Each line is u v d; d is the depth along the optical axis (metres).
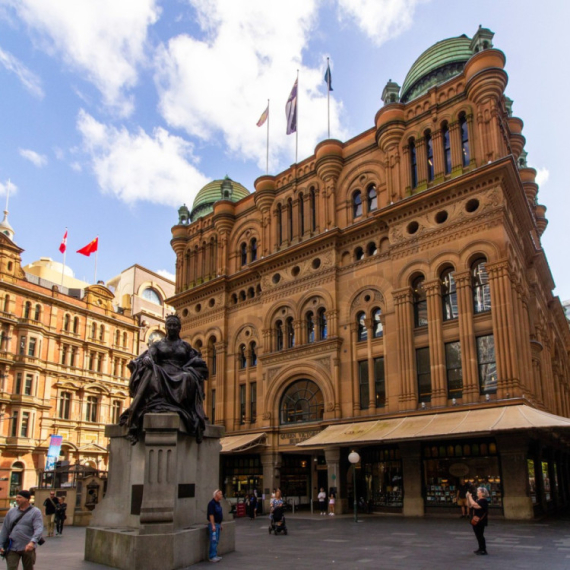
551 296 51.41
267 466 40.47
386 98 40.31
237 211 51.09
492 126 33.41
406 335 34.19
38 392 61.06
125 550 13.81
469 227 32.72
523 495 27.45
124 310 77.88
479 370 31.05
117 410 72.12
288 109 47.97
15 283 61.34
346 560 15.58
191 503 15.64
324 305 40.16
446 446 31.73
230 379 46.41
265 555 16.67
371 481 35.94
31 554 10.29
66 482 40.81
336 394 37.38
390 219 36.88
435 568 14.05
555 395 50.06
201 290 50.88
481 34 35.88
